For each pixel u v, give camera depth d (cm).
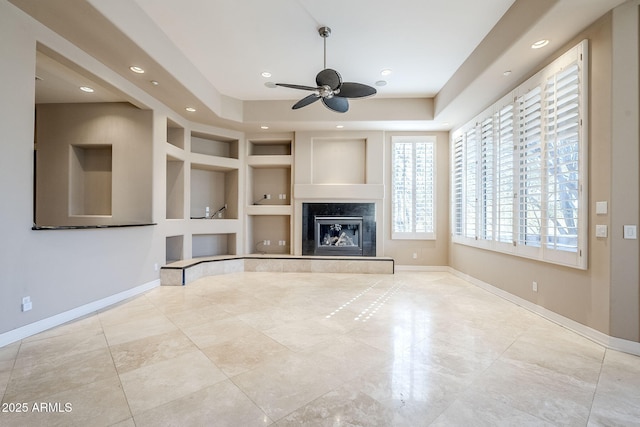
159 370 198
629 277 230
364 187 565
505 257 377
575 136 266
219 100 490
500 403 165
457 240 513
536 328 278
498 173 382
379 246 571
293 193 578
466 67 376
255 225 629
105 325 280
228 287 433
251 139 590
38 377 188
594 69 250
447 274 535
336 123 527
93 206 450
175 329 271
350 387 179
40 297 264
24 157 247
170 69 342
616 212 234
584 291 261
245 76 432
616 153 234
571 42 273
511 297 364
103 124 423
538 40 273
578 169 262
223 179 613
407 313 320
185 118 504
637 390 179
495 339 252
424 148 568
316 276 514
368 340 248
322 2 275
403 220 570
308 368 201
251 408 159
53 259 277
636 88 226
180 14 296
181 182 504
